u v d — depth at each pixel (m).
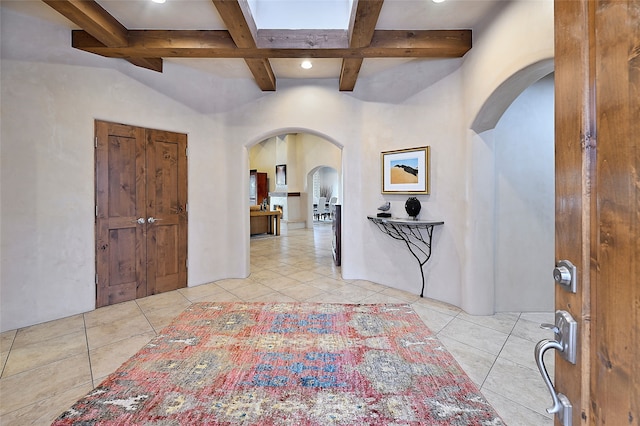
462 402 1.79
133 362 2.21
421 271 3.64
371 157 4.12
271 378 2.02
